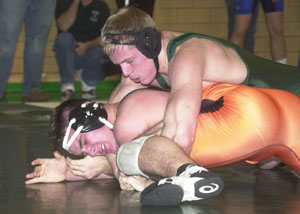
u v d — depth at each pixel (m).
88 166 3.29
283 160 3.24
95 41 9.98
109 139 3.05
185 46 3.07
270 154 3.15
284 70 3.48
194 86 2.92
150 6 8.50
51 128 3.17
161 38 3.09
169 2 12.16
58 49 9.84
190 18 12.29
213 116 3.02
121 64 3.03
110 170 3.34
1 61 8.68
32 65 9.09
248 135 3.00
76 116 3.04
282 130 3.07
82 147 3.07
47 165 3.35
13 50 8.67
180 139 2.80
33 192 3.08
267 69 3.43
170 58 3.05
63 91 9.91
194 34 3.19
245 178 3.40
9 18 8.45
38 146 4.64
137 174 2.87
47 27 9.11
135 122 2.99
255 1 8.80
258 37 12.64
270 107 3.04
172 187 2.54
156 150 2.73
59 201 2.87
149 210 2.64
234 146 3.00
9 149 4.51
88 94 10.15
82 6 9.92
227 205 2.73
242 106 3.02
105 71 10.07
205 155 3.01
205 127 3.00
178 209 2.65
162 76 3.22
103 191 3.08
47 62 11.46
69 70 9.86
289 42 12.81
